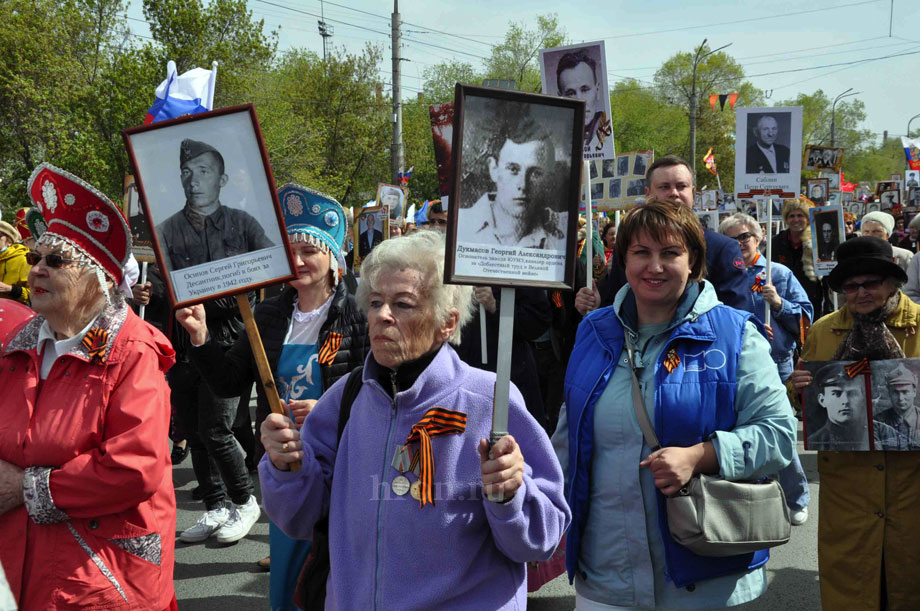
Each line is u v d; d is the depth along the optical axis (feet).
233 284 6.77
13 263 24.09
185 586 14.30
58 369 7.86
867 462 10.25
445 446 6.15
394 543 6.07
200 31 80.84
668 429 7.66
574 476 8.06
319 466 6.83
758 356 7.78
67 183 7.81
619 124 186.80
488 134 5.86
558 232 5.97
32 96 79.00
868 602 10.16
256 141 6.84
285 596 9.95
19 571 7.55
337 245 10.89
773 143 18.37
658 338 8.07
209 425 15.75
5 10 80.69
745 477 7.52
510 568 6.38
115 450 7.54
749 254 18.51
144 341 8.07
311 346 10.71
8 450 7.73
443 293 6.43
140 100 79.71
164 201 6.72
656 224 7.73
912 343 10.40
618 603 7.84
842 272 10.44
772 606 13.16
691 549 7.39
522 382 13.30
